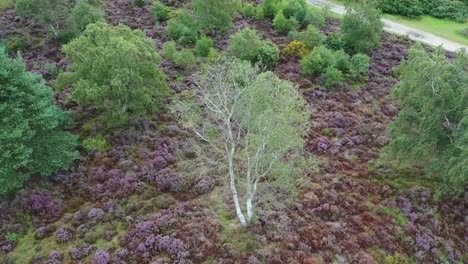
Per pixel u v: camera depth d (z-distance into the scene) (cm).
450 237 2458
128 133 2975
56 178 2655
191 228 2369
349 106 3459
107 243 2327
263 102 2077
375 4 4034
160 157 2800
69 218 2442
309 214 2522
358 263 2256
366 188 2716
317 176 2775
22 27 4275
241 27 4469
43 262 2209
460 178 2252
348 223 2483
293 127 2208
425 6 5078
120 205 2520
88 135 3002
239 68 2553
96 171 2719
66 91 3403
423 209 2580
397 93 2698
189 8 4828
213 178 2711
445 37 4584
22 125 2367
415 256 2333
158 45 4059
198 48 3956
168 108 3197
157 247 2273
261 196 2533
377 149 3027
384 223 2494
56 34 4097
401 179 2791
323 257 2277
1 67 2364
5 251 2277
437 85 2364
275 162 2297
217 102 2261
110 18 4462
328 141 3061
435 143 2427
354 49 4081
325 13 4628
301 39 4156
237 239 2327
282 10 4559
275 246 2309
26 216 2464
